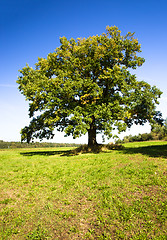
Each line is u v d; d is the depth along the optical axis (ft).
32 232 17.48
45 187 29.45
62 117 73.92
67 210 21.35
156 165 33.17
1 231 17.99
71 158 57.06
